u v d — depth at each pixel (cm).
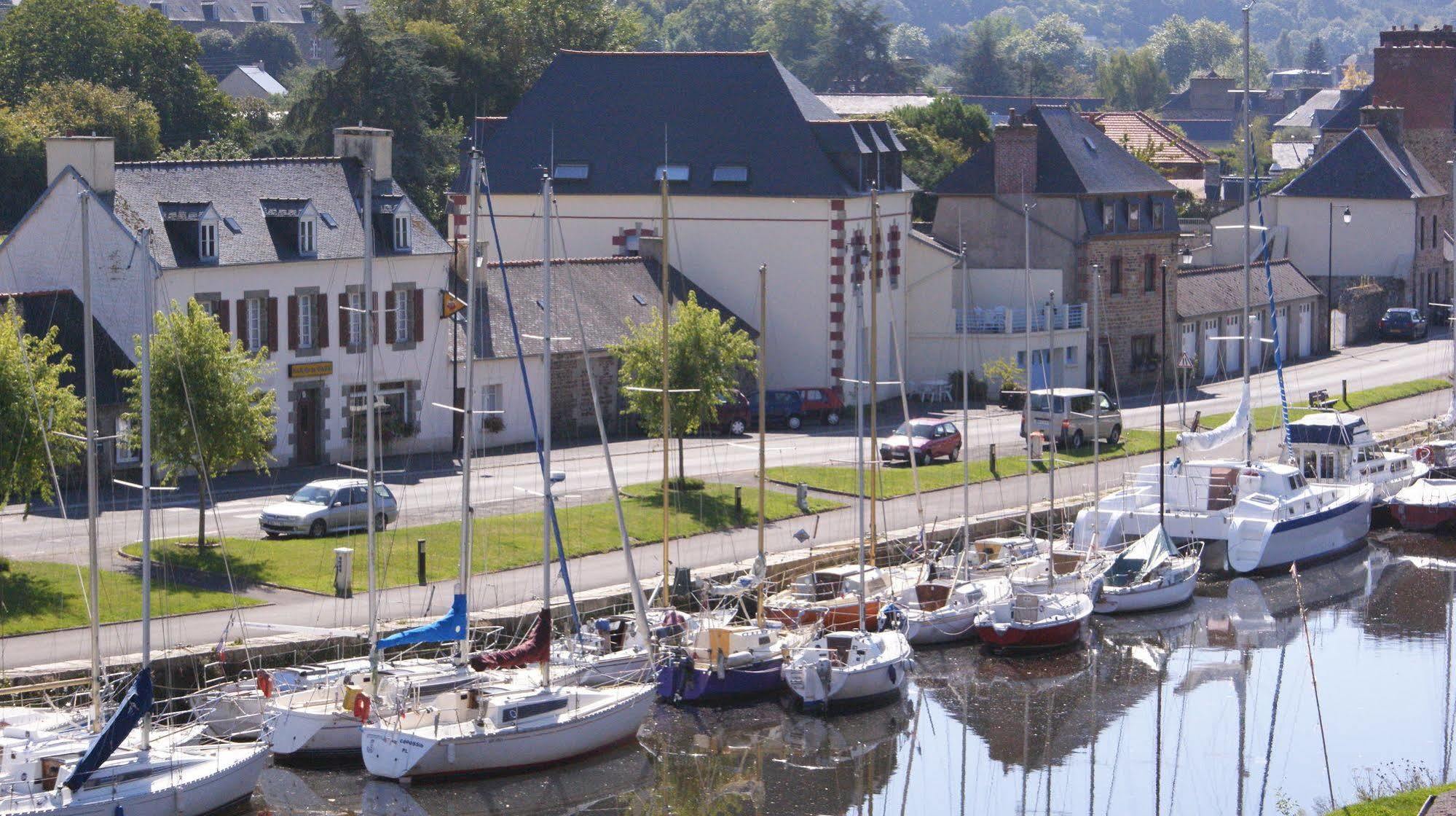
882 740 4922
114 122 12438
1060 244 10325
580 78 9819
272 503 6538
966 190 10469
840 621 5534
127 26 14275
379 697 4575
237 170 7562
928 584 5838
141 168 7281
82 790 3972
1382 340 12544
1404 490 7706
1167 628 6066
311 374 7481
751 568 5803
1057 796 4538
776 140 9438
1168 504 6850
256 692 4541
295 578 5466
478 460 7625
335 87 12412
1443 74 14388
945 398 9775
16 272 7162
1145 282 10619
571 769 4603
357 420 7669
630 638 5172
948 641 5756
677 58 9788
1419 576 6850
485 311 8219
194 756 4194
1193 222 14325
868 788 4572
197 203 7212
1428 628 6091
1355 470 7500
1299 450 7525
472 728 4478
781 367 9381
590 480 7144
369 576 4681
